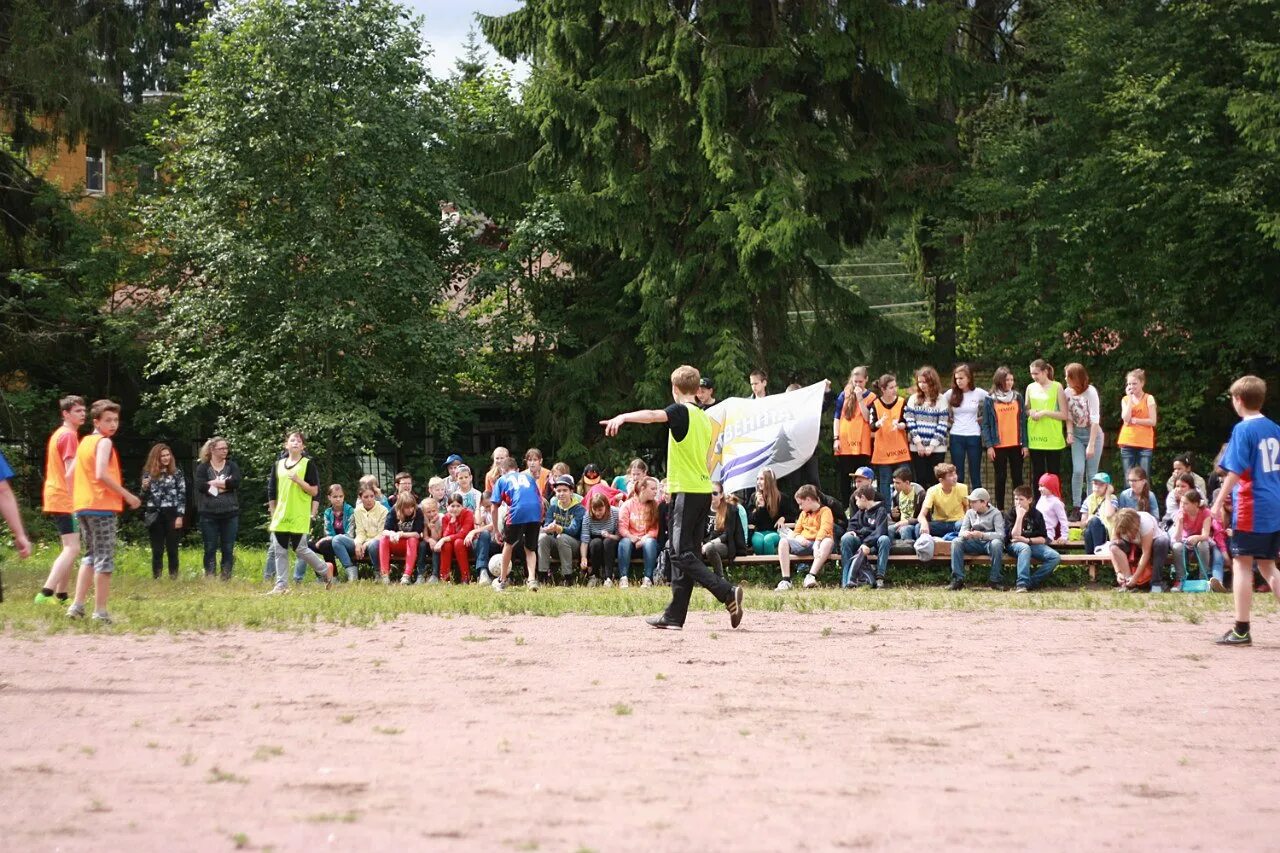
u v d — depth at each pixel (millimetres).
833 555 18828
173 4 35125
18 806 5059
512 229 32000
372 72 29672
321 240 28609
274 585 17938
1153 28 28734
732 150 28406
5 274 31594
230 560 19422
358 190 29656
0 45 32094
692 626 11742
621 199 29484
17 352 32625
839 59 29141
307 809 4992
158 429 35312
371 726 6719
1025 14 34250
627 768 5711
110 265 32812
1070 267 28609
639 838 4586
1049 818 4973
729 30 29203
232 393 29250
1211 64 28438
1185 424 28625
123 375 35031
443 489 20297
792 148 28938
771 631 11234
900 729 6688
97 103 32344
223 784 5418
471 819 4836
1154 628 11586
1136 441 19531
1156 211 27578
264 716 7043
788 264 28703
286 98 28781
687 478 11211
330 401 29125
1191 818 5039
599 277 32969
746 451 19641
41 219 32625
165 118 32875
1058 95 29625
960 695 7766
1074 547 18781
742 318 29625
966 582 18844
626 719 6906
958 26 30516
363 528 20328
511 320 31266
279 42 28875
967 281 29969
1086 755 6148
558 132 30562
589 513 19203
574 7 30203
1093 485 18891
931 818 4926
